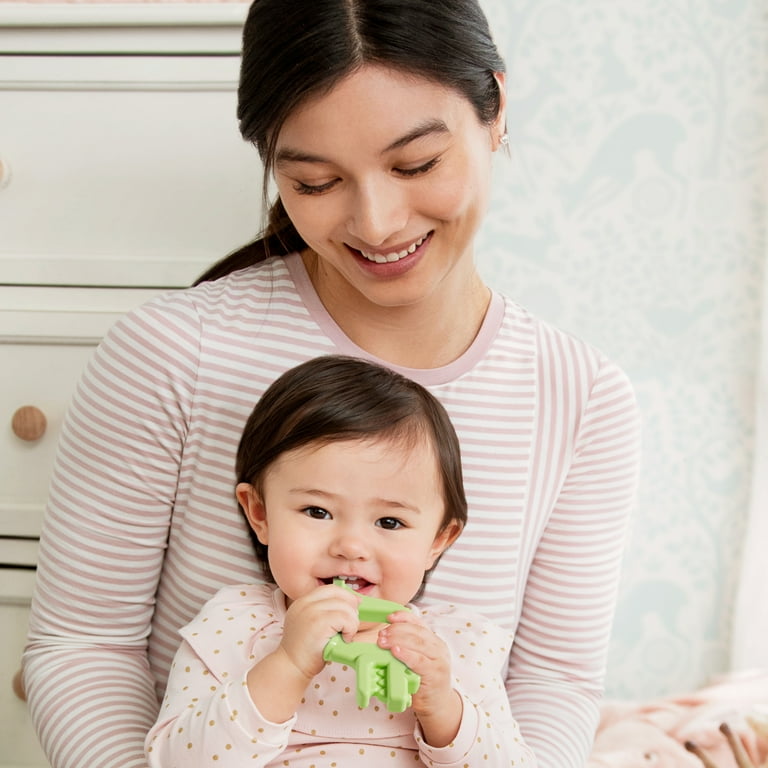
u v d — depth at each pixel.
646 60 1.48
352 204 0.80
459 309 0.94
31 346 1.16
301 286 0.96
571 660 1.02
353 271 0.85
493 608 0.96
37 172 1.12
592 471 1.00
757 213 1.50
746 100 1.48
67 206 1.13
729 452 1.55
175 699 0.80
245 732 0.73
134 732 0.85
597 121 1.49
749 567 1.53
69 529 0.90
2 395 1.17
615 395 0.99
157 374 0.89
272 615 0.86
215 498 0.91
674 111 1.49
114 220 1.13
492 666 0.88
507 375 0.96
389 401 0.84
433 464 0.85
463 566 0.95
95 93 1.11
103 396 0.90
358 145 0.76
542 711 0.97
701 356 1.53
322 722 0.82
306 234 0.83
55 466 0.93
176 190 1.12
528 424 0.96
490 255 1.52
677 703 1.37
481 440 0.95
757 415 1.51
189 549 0.93
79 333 1.14
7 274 1.14
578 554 1.01
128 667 0.92
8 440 1.17
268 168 0.85
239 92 0.82
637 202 1.51
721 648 1.58
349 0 0.74
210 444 0.90
